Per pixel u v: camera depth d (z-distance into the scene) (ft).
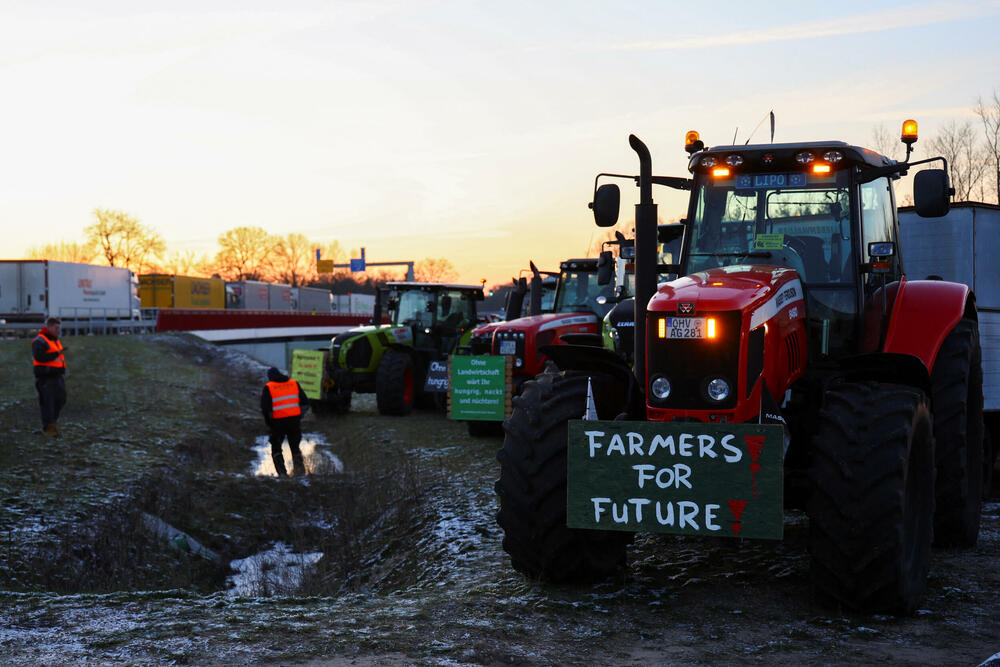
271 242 383.65
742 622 14.28
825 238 18.04
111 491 32.35
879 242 17.98
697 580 16.58
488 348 50.96
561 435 15.92
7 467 34.96
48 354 43.34
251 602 15.61
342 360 60.13
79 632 13.39
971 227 28.86
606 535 16.10
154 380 79.30
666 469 14.87
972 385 19.97
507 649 12.76
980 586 16.28
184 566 25.82
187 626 13.73
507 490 16.19
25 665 11.83
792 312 16.55
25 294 123.54
